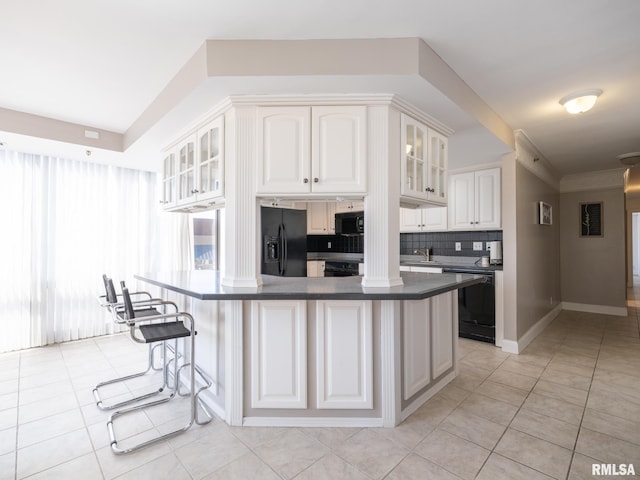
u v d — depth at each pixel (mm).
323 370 2012
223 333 2158
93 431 1991
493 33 1789
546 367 2967
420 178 2398
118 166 3977
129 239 4090
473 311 3740
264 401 2021
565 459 1717
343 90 2002
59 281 3654
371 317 2010
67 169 3676
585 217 5270
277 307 2004
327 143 2053
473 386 2578
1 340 3320
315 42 1844
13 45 1908
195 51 1975
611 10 1601
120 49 1951
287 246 4289
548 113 2822
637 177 5438
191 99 2125
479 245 4289
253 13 1642
